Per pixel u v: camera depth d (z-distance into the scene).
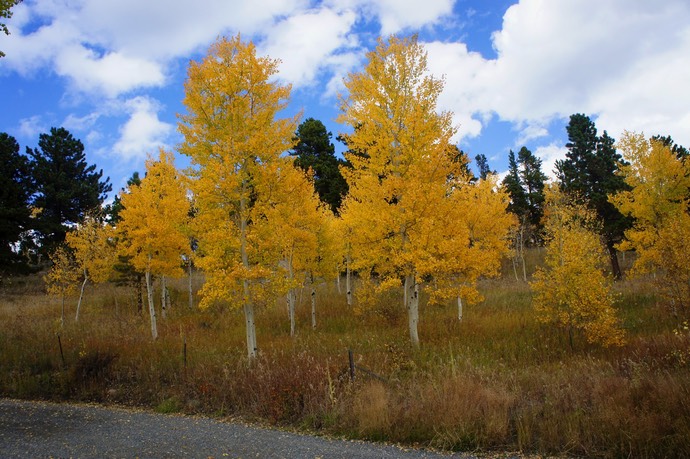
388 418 7.59
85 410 9.78
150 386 10.98
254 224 12.87
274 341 15.19
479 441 6.99
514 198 41.34
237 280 12.34
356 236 14.08
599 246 17.06
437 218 13.03
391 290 23.39
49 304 27.16
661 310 16.92
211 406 9.68
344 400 8.56
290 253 17.06
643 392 7.56
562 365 10.82
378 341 14.17
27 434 8.07
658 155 19.08
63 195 34.59
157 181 17.75
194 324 19.42
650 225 19.58
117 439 7.72
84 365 11.73
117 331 17.39
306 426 8.18
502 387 8.64
